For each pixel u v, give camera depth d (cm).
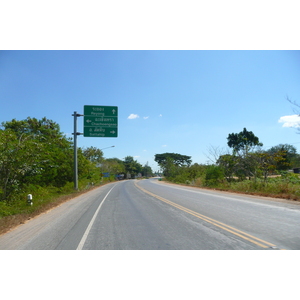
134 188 3450
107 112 2336
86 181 3734
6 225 968
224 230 827
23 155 1645
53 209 1484
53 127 2880
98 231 860
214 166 3306
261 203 1479
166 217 1094
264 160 2559
